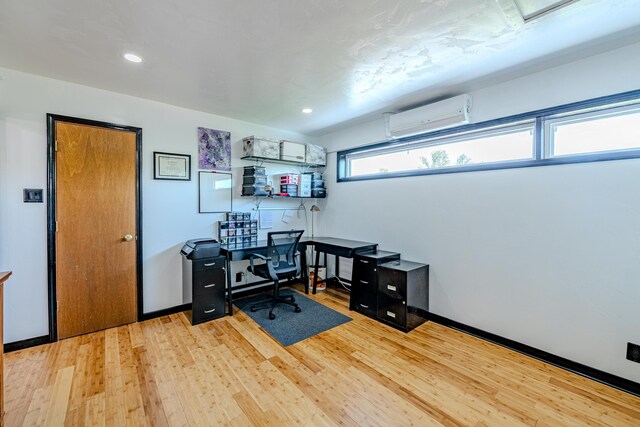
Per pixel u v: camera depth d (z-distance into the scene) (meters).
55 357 2.31
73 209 2.64
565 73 2.21
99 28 1.74
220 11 1.57
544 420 1.69
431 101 3.01
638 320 1.94
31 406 1.75
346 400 1.85
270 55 2.06
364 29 1.75
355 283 3.39
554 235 2.29
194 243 3.14
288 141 3.95
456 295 2.92
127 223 2.92
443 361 2.32
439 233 3.07
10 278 2.38
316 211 4.71
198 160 3.39
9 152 2.36
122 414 1.70
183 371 2.14
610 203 2.03
